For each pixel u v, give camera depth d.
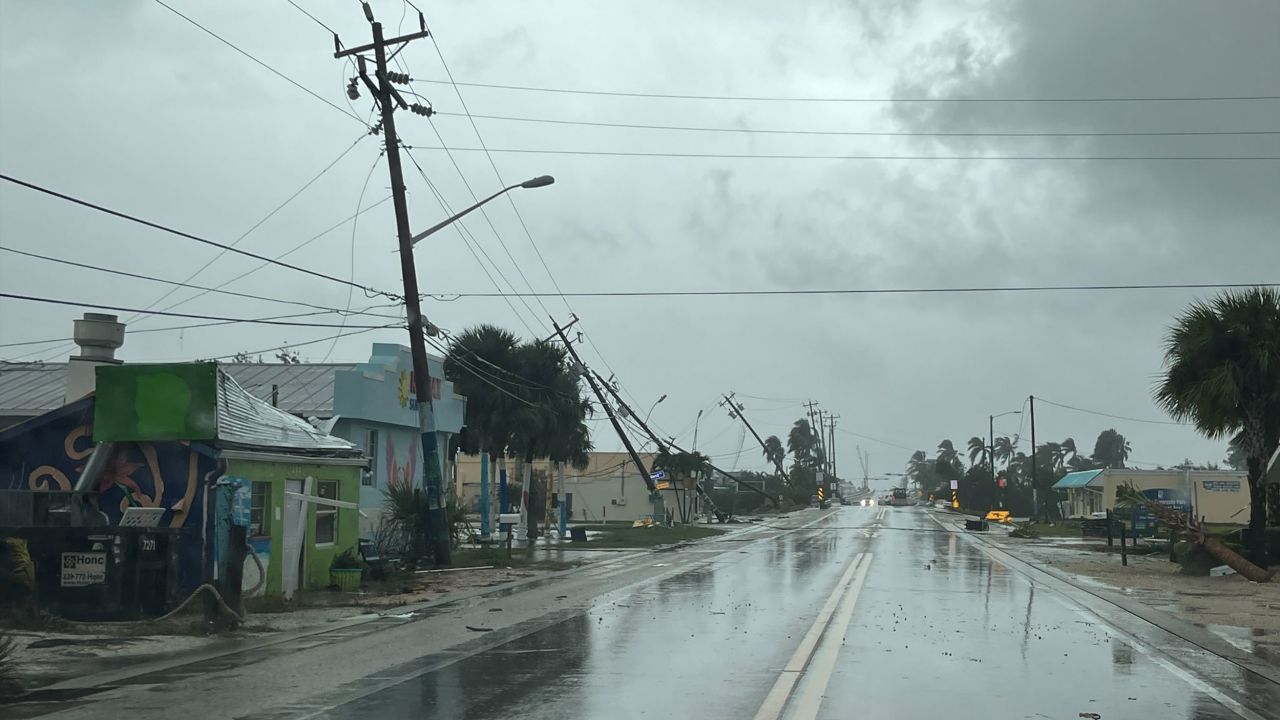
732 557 34.31
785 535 51.69
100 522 18.23
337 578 22.11
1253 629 16.19
